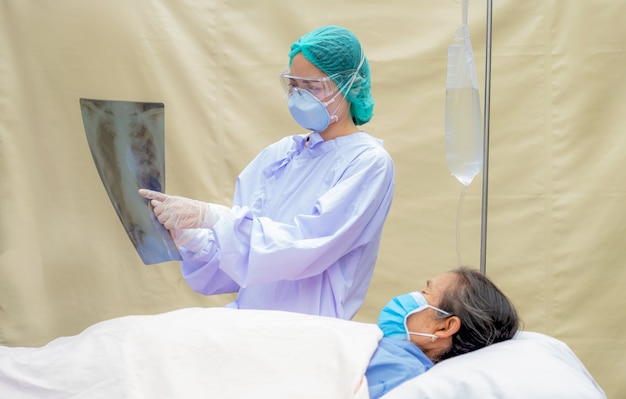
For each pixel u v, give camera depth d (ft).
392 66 9.70
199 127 9.98
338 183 6.34
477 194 9.69
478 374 4.67
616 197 9.46
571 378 4.76
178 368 4.72
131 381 4.61
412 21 9.68
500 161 9.61
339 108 6.50
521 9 9.47
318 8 9.81
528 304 9.64
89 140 5.65
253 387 4.65
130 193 5.89
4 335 10.11
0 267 10.09
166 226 6.04
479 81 9.55
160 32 9.92
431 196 9.75
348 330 5.10
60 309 10.21
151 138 6.00
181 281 10.18
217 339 4.87
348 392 4.50
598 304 9.53
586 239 9.52
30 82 10.02
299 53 6.45
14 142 10.04
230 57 9.95
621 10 9.36
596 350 9.55
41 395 4.70
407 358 5.10
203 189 9.98
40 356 4.92
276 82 9.91
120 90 9.93
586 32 9.41
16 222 10.09
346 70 6.40
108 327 5.06
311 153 6.62
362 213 6.12
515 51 9.50
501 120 9.57
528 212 9.61
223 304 10.19
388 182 6.42
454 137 6.92
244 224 6.14
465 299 5.36
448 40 9.59
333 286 6.32
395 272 9.86
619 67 9.38
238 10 9.94
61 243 10.17
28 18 9.97
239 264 6.10
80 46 9.95
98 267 10.18
